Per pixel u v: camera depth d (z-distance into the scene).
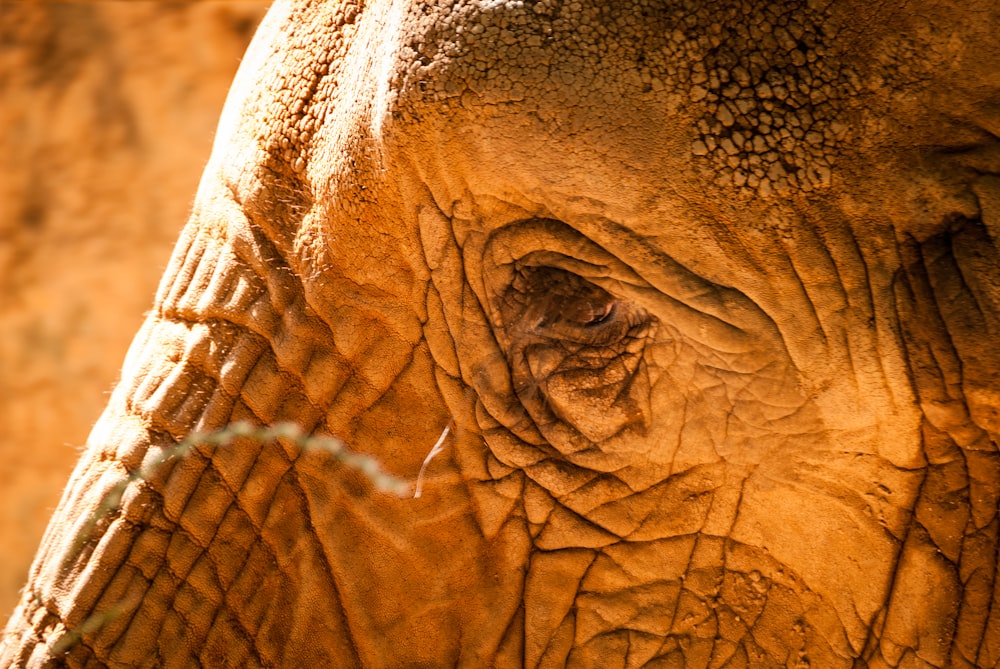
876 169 1.99
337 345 2.06
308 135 2.07
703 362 2.01
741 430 2.02
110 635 2.08
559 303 2.02
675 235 2.00
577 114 1.99
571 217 2.01
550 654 2.06
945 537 2.01
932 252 1.98
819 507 2.02
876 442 2.00
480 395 2.05
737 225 1.99
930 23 1.99
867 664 2.03
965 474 2.00
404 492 2.06
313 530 2.07
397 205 2.04
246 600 2.08
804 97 1.99
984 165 1.98
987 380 1.97
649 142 1.99
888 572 2.02
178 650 2.08
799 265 1.99
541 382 2.04
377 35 2.03
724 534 2.04
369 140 2.03
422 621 2.07
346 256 2.05
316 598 2.07
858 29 1.99
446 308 2.04
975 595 2.01
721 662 2.04
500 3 1.99
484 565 2.06
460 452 2.05
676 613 2.04
